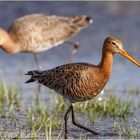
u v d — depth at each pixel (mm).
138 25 22938
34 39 17953
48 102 15039
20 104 14922
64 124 13000
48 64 19969
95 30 22781
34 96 15992
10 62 20312
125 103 14711
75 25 18984
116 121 13125
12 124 12805
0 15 23969
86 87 12250
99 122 13094
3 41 17781
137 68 18984
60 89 12688
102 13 24172
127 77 17984
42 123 12516
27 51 18172
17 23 18047
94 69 12234
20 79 18062
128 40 21656
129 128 12461
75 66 12438
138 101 15156
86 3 25203
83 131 12414
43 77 12953
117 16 23828
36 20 18125
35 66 19781
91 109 13867
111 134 12086
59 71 12617
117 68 19000
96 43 21656
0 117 13438
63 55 20891
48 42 18281
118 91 16359
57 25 18500
